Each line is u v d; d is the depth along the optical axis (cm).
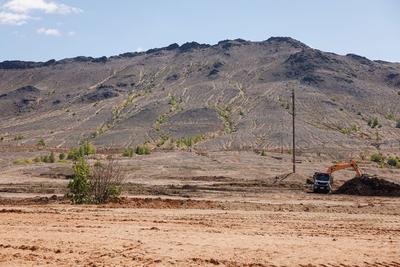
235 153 10450
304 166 7819
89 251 1588
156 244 1708
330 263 1516
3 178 5950
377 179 4703
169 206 3203
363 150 13462
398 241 1941
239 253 1593
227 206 3250
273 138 15500
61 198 3594
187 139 15500
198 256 1538
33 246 1634
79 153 10275
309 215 2816
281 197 4162
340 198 4184
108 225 2208
